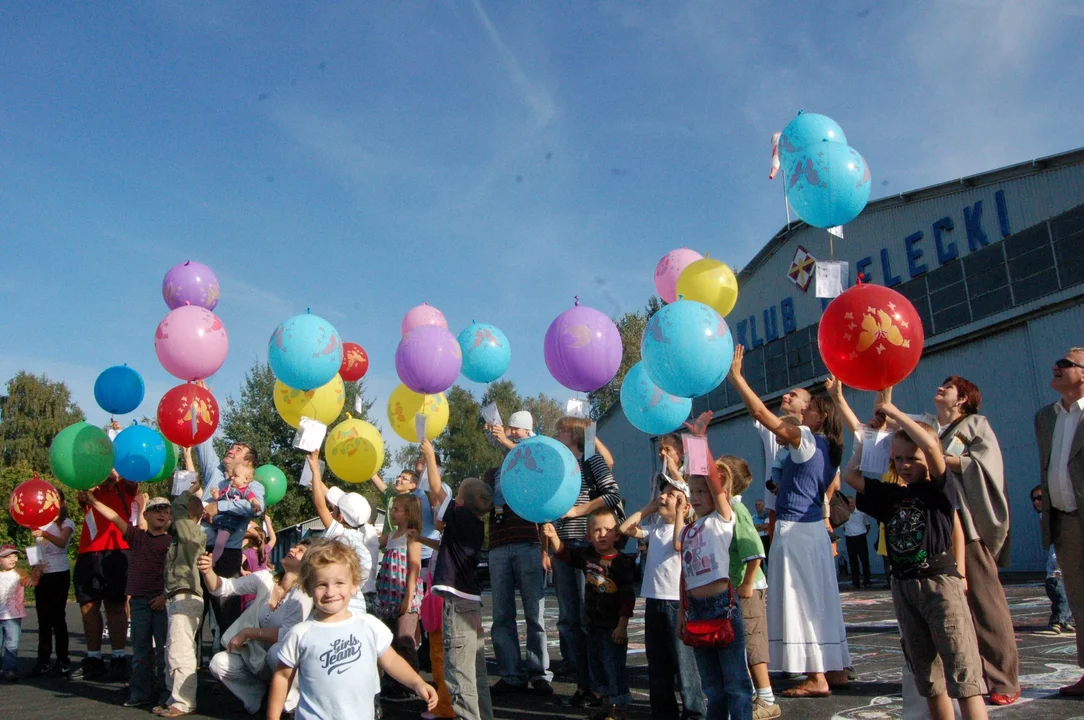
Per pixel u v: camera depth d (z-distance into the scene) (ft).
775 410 71.72
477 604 14.58
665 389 14.69
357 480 20.70
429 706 10.85
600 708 15.83
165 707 18.40
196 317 19.49
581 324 16.19
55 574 25.09
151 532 20.06
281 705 10.73
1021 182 50.90
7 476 77.66
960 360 55.16
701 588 12.51
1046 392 49.08
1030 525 49.62
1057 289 48.26
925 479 11.53
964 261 54.65
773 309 72.49
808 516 16.19
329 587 10.89
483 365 19.63
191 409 19.21
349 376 23.91
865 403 62.39
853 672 17.16
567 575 17.71
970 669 10.82
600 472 17.63
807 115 16.25
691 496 13.29
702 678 12.71
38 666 25.12
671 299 18.66
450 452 156.76
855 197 15.37
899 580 11.51
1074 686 14.69
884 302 12.55
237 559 21.68
